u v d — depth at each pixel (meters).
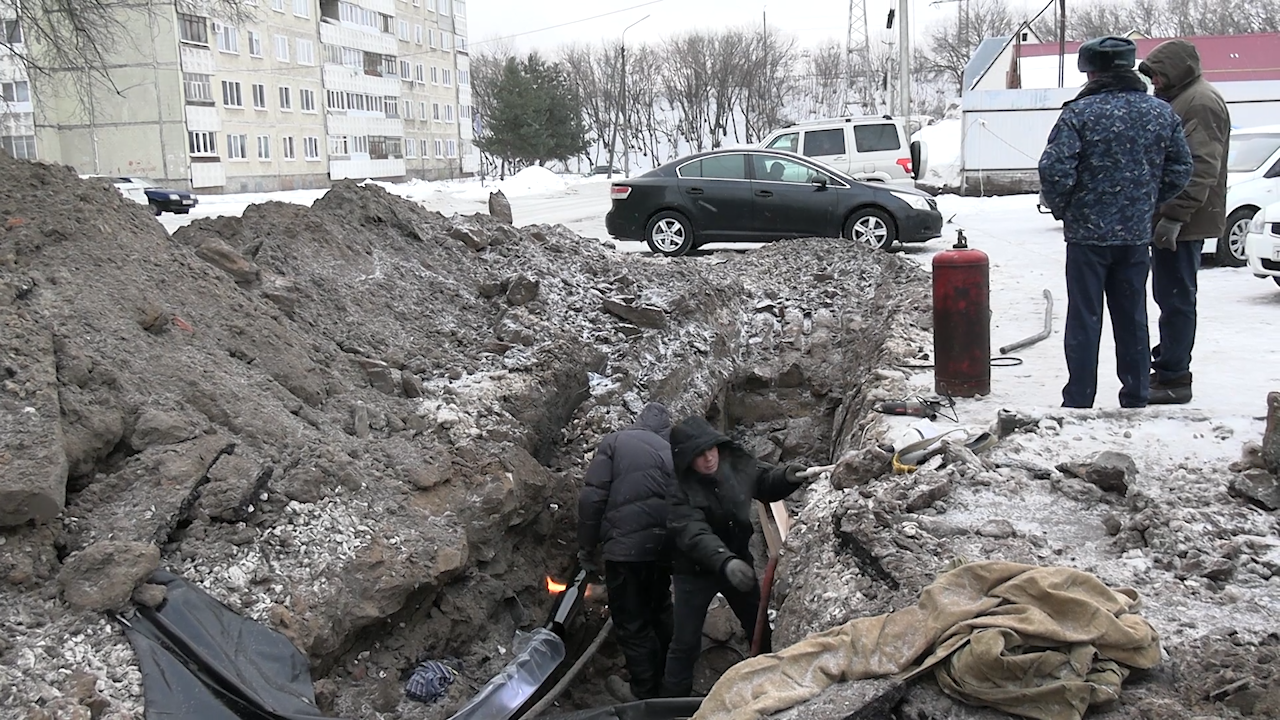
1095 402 5.88
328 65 55.47
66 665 3.72
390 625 4.94
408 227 8.70
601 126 85.88
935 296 5.98
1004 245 14.40
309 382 5.92
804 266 11.67
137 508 4.39
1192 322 5.56
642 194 14.41
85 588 3.94
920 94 88.31
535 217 24.97
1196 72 5.33
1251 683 2.95
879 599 3.86
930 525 4.22
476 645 5.42
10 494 3.93
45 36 20.59
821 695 3.25
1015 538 4.09
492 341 7.65
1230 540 3.85
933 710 3.13
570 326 8.45
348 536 4.88
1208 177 5.18
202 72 45.88
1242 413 5.34
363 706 4.57
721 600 6.76
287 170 52.47
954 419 5.57
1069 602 3.19
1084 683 2.97
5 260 5.15
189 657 3.91
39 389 4.42
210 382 5.24
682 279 9.97
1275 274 9.28
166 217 28.84
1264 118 26.95
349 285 7.49
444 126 71.44
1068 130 5.05
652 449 5.91
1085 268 5.20
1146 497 4.15
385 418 6.05
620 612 5.98
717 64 85.06
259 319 6.19
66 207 5.80
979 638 3.11
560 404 7.51
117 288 5.46
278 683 4.03
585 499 5.92
